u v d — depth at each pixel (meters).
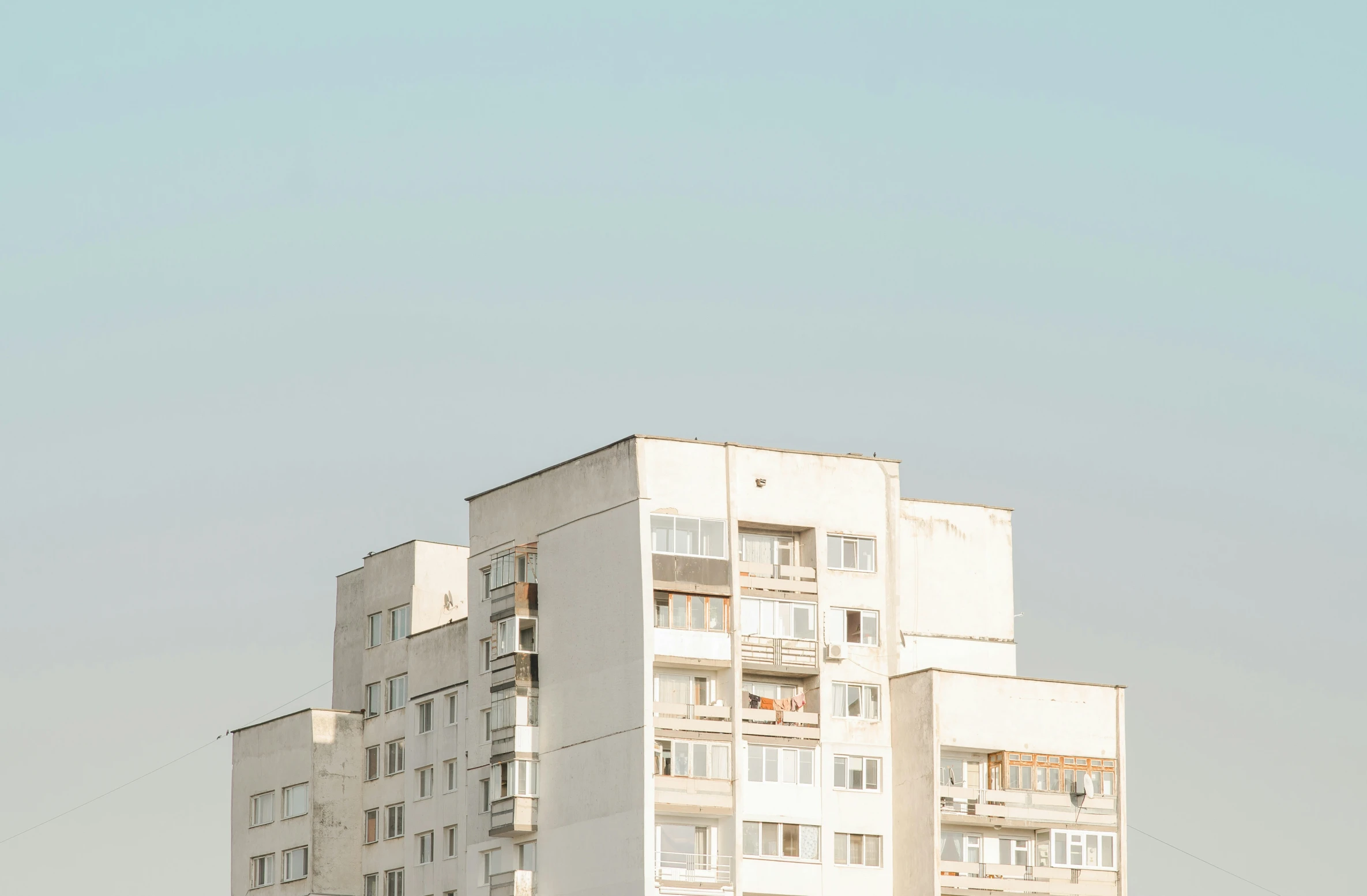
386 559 147.50
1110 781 128.25
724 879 122.38
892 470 131.00
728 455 126.69
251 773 147.62
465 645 135.88
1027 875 125.56
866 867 125.44
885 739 127.38
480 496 134.88
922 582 134.12
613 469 125.88
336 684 150.12
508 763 128.25
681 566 124.12
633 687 122.19
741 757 123.31
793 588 127.00
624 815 121.50
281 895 143.38
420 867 137.25
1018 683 127.56
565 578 128.12
